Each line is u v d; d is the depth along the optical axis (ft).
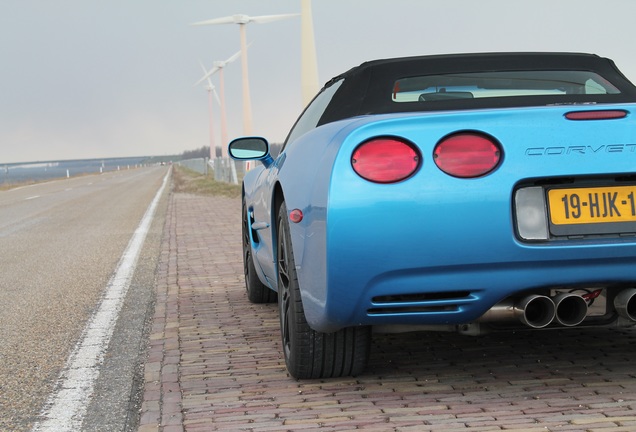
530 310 9.32
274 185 11.54
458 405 9.19
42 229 43.57
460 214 8.53
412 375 10.63
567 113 8.77
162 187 105.60
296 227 9.89
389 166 8.63
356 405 9.40
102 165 326.65
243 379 10.91
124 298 19.43
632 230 8.75
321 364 10.34
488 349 11.84
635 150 8.72
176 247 30.73
